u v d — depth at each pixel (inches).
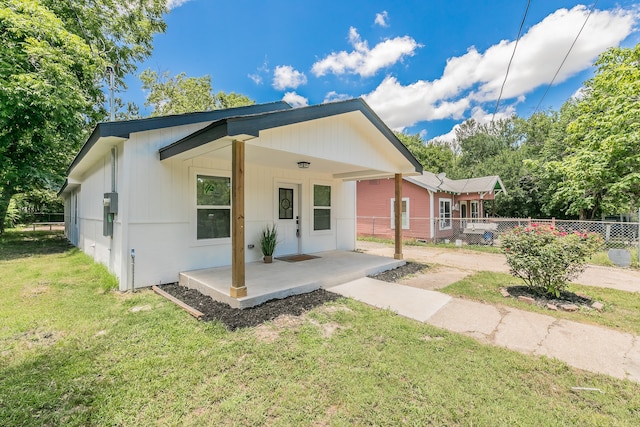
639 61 369.7
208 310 143.4
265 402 77.2
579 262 164.4
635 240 350.6
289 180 279.9
